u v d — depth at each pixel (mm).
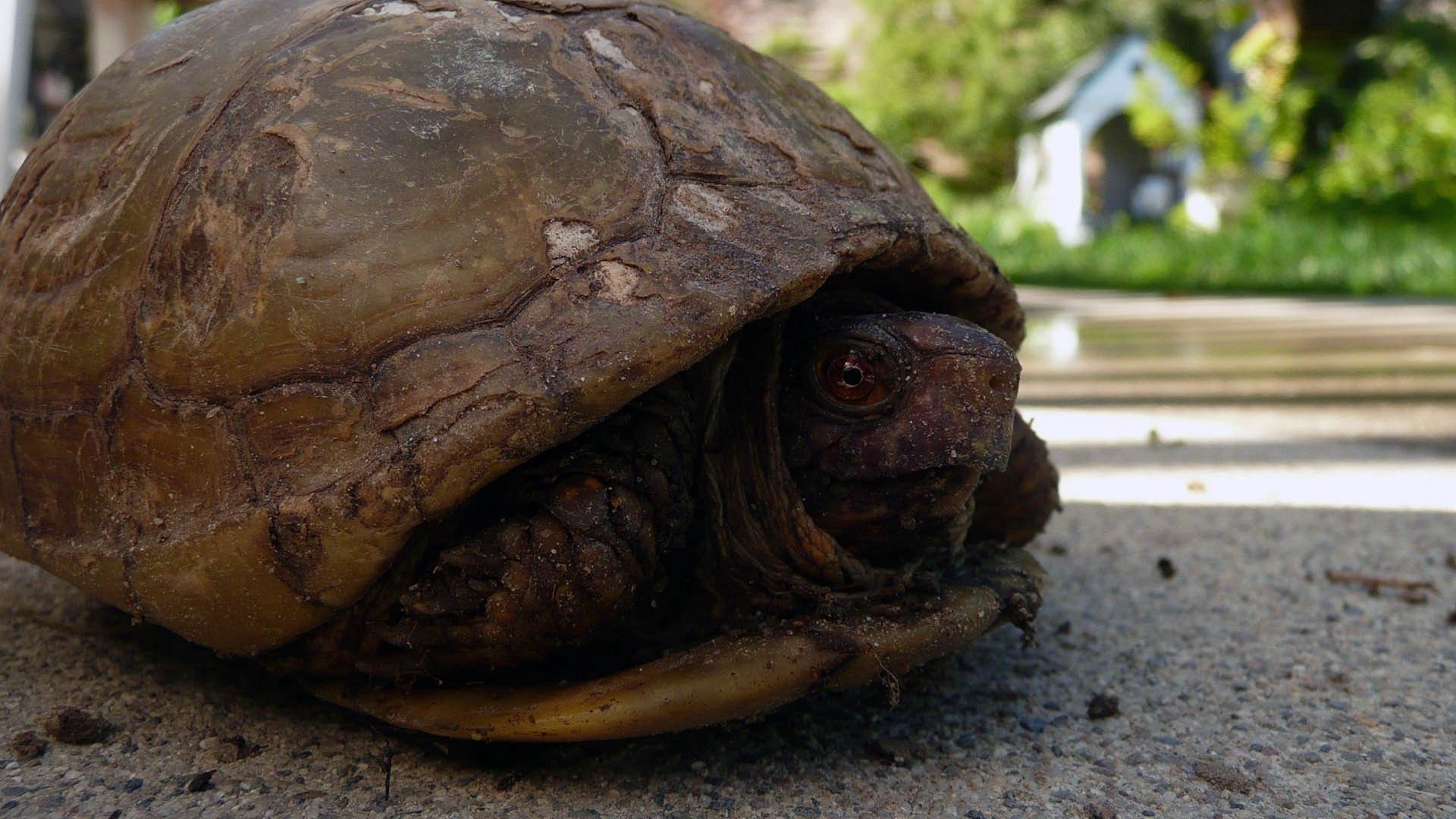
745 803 120
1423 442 312
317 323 117
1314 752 134
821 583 135
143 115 142
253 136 128
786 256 124
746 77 146
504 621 117
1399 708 146
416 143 124
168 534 120
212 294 122
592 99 132
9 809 115
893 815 118
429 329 116
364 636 123
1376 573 201
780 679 121
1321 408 362
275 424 117
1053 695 149
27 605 172
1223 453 302
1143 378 428
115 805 116
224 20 150
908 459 130
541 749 129
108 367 128
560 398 111
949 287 149
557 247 120
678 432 125
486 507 120
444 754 127
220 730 133
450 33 136
